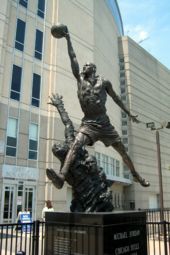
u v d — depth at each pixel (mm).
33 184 23344
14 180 22078
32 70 25266
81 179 5777
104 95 5926
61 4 29359
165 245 8477
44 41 26875
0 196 20906
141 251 5547
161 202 18172
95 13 38375
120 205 41500
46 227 5605
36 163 23953
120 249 5035
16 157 22594
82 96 5805
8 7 23828
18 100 23641
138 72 51438
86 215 5047
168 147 57531
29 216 17719
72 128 6387
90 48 32594
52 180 4832
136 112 48312
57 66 27141
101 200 5770
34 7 26594
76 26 31031
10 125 22734
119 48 50312
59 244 5320
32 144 24016
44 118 25297
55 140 25328
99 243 4781
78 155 5859
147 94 52875
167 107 59781
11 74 23469
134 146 45812
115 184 40844
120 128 45562
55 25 5754
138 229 5578
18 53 24375
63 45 28234
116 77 46781
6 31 23266
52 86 26453
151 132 51562
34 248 6699
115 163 41062
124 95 48219
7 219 21047
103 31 41344
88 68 5875
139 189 44125
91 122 5703
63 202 24922
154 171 50156
